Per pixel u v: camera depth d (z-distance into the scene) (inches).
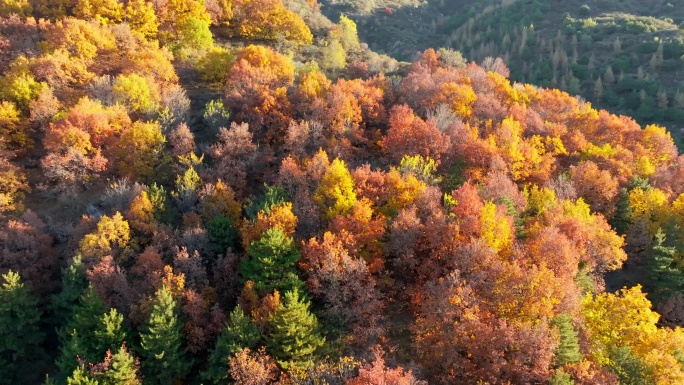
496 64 4672.7
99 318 1748.3
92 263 2018.9
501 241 1985.7
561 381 1433.3
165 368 1694.1
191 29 3912.4
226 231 2154.3
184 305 1835.6
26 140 2768.2
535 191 2502.5
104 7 3745.1
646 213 2652.6
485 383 1512.1
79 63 3147.1
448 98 3174.2
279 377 1654.8
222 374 1616.6
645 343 1775.3
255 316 1742.1
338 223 2018.9
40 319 2041.1
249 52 3459.6
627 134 3363.7
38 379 1996.8
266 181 2541.8
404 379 1385.3
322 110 2859.3
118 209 2288.4
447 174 2640.3
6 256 2074.3
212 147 2593.5
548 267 1934.1
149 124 2591.0
